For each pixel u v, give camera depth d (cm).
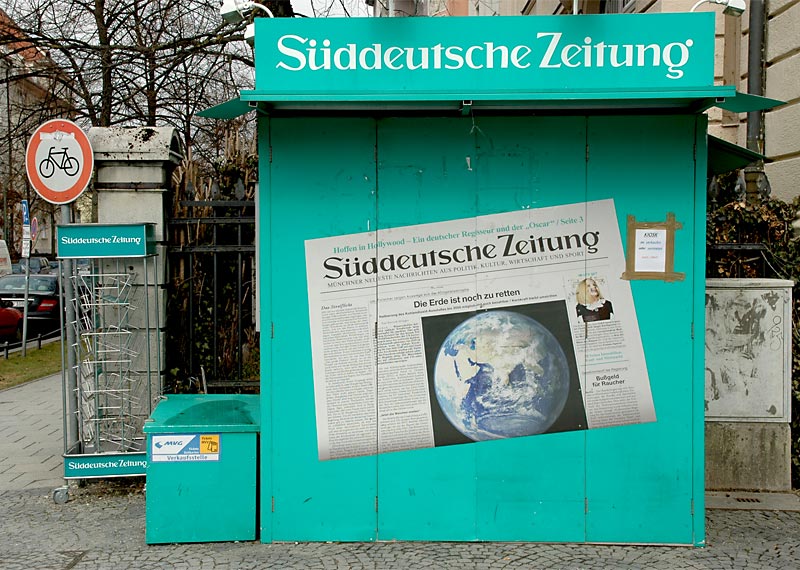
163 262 603
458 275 461
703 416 461
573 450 464
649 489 463
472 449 465
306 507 467
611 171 457
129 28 1405
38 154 559
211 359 634
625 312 461
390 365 462
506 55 433
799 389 593
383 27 432
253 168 730
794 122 782
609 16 431
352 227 460
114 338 594
